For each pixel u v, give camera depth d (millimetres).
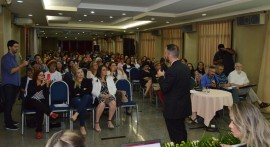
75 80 5559
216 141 2482
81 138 1227
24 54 11422
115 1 7480
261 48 7371
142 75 8562
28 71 5609
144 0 7281
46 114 4832
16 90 5188
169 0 7148
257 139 1697
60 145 1168
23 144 4449
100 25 14781
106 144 4504
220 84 6844
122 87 5883
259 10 6902
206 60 9883
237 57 8328
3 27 6656
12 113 6383
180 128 3689
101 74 5469
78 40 32312
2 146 4352
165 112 3699
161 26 12562
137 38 16562
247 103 1837
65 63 10609
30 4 6641
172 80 3555
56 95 5328
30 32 13656
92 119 5871
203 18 9203
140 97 8641
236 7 6941
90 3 7828
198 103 5359
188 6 7473
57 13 8531
